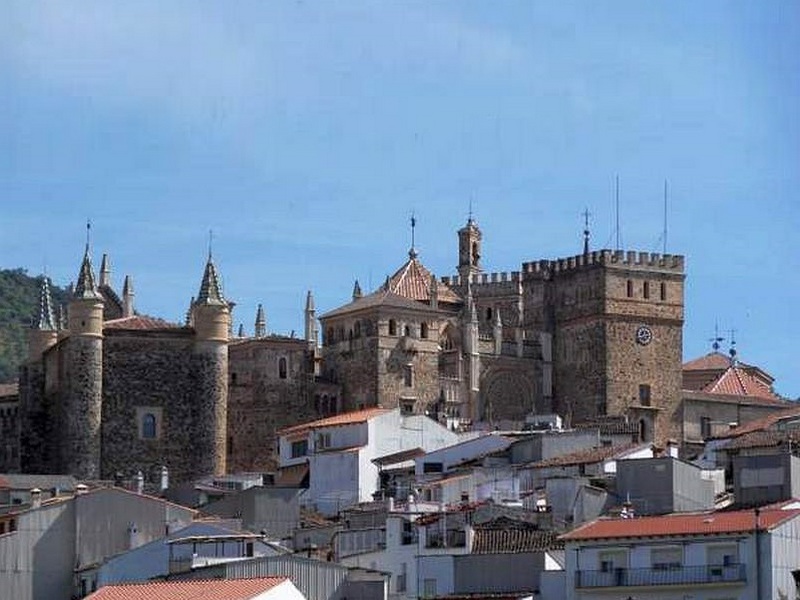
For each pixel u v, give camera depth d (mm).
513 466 193250
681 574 141625
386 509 177500
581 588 144375
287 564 149625
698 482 168250
